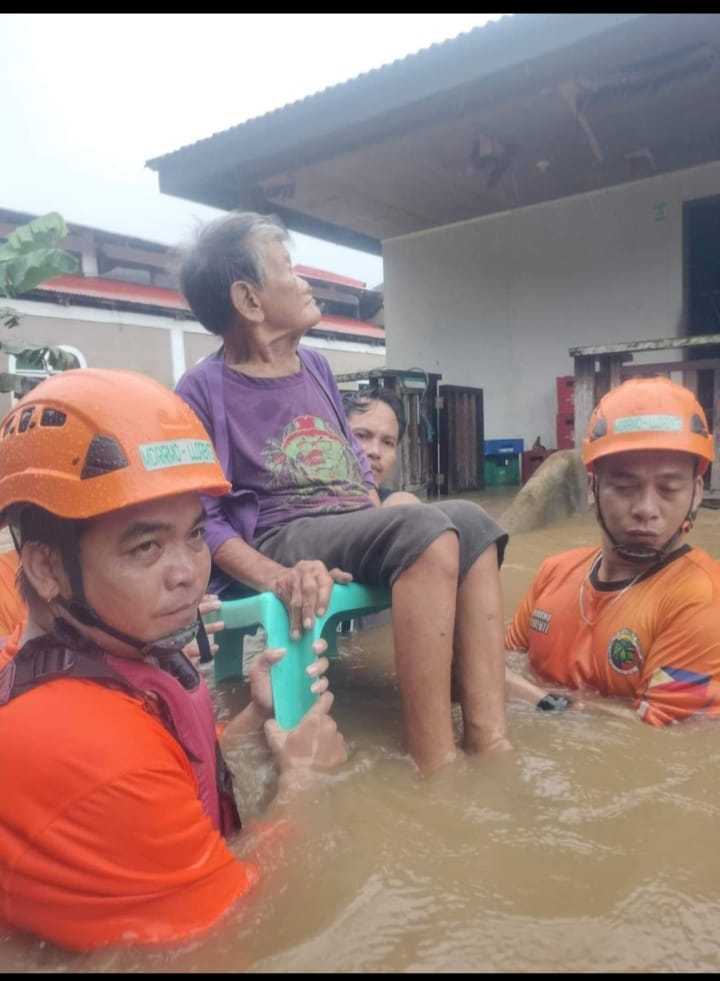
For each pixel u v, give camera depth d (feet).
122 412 3.89
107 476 3.76
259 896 3.91
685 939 3.50
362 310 92.79
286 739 5.54
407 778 5.28
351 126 22.02
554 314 30.27
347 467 7.77
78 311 61.57
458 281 32.50
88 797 3.55
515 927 3.60
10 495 3.92
